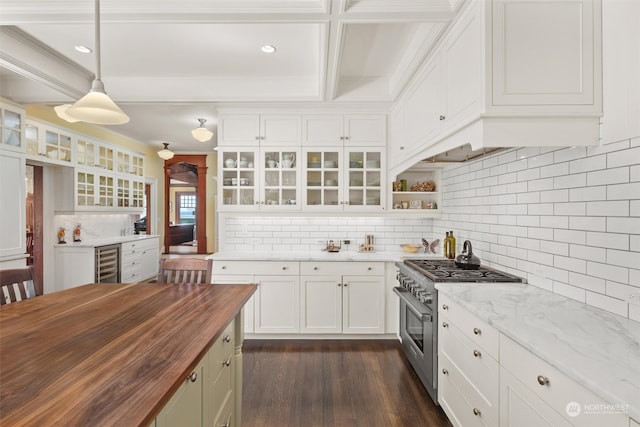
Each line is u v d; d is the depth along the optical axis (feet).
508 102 4.74
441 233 11.12
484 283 6.45
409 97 8.82
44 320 4.37
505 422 4.20
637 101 4.21
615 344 3.54
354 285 10.28
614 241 4.53
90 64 9.27
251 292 6.03
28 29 7.48
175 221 47.29
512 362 4.02
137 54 8.71
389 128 11.06
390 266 10.31
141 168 19.45
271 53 8.69
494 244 7.70
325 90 9.56
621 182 4.42
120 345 3.54
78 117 5.46
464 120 5.37
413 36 7.76
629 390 2.62
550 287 5.81
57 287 13.83
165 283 6.79
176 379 2.81
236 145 11.00
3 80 9.98
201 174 22.98
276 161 11.17
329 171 11.17
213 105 10.87
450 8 5.58
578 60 4.75
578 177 5.16
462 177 9.46
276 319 10.27
